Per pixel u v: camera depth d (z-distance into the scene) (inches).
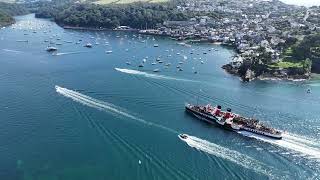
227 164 6717.5
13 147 7194.9
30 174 6417.3
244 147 7352.4
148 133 7775.6
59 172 6471.5
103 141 7421.3
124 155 6943.9
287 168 6678.2
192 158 6865.2
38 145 7268.7
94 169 6550.2
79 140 7445.9
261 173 6481.3
